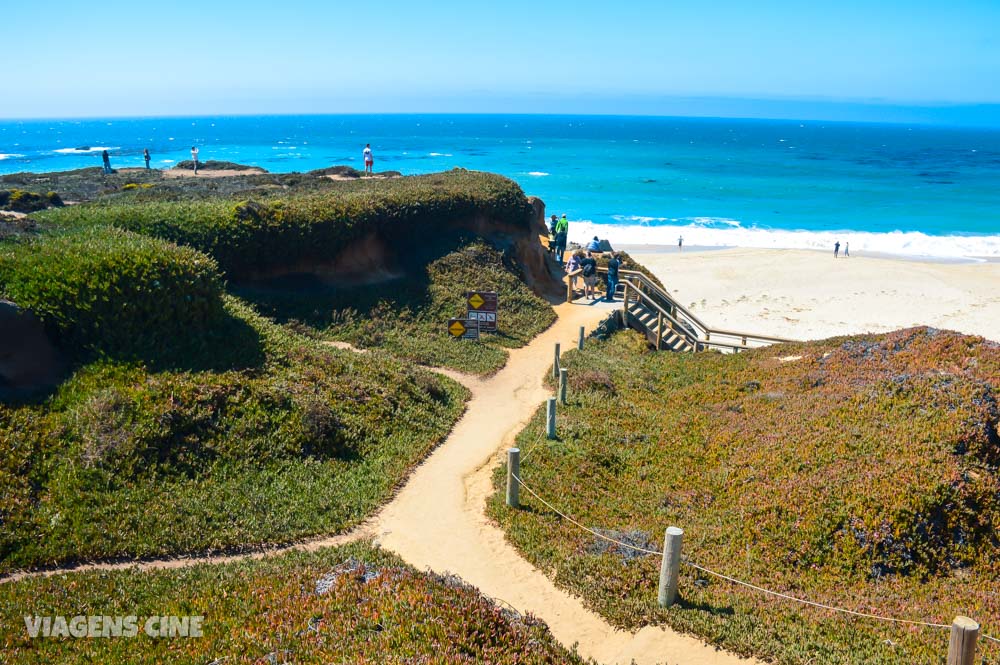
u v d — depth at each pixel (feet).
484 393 62.80
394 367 59.31
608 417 56.70
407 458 46.93
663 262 179.22
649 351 84.53
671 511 41.34
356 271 79.46
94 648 23.73
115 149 519.60
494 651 24.02
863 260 176.76
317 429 45.19
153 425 39.50
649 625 30.19
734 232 224.53
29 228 57.11
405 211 86.84
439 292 82.58
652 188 327.26
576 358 72.38
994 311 134.82
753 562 35.45
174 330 48.65
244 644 23.72
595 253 116.78
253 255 68.44
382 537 37.58
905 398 47.44
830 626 29.78
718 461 46.55
